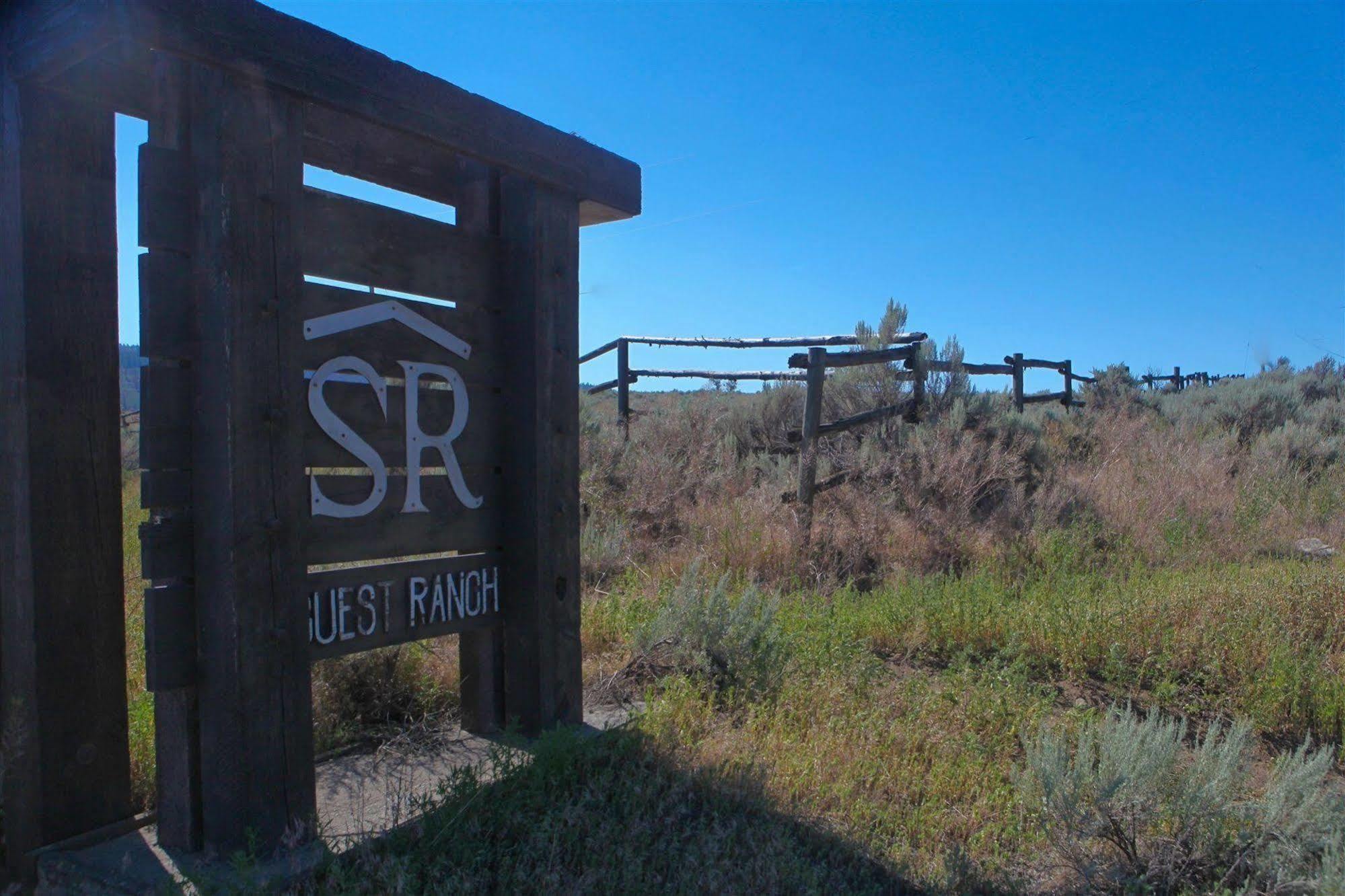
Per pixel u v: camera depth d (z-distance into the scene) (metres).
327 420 3.66
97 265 3.58
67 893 3.29
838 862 3.72
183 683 3.28
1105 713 5.41
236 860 3.03
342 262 3.72
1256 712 5.29
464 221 4.57
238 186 3.22
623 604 6.91
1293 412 16.94
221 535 3.22
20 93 3.38
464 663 4.73
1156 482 11.28
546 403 4.52
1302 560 9.15
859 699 5.36
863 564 9.04
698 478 11.20
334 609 3.71
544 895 3.28
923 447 10.18
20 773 3.46
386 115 3.69
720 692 5.38
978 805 4.19
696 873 3.44
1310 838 3.67
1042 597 7.34
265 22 3.26
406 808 3.75
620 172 4.90
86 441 3.56
